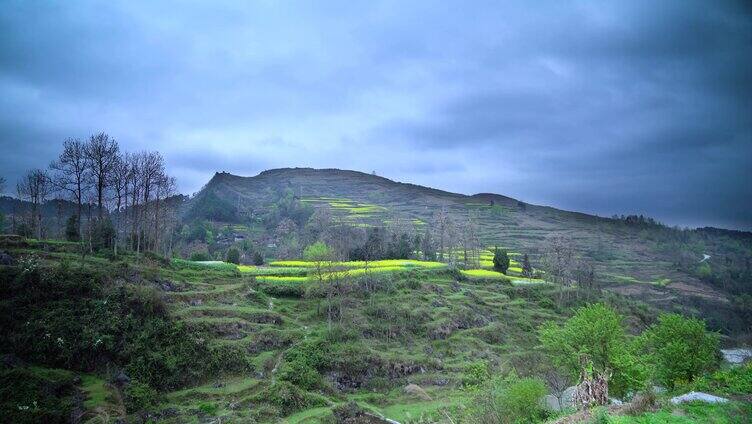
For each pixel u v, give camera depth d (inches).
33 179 3841.0
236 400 2304.4
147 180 3700.8
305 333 3036.4
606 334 1786.4
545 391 1696.6
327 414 2351.1
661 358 1946.4
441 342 3336.6
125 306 2460.6
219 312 2861.7
